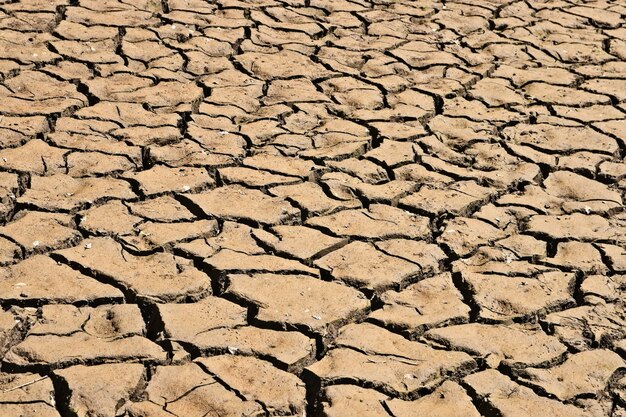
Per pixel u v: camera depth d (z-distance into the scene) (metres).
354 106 5.32
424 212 4.34
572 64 6.07
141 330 3.46
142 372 3.25
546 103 5.48
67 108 5.02
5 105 5.00
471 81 5.70
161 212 4.20
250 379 3.26
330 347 3.46
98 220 4.11
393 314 3.64
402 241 4.11
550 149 4.96
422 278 3.90
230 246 3.99
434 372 3.34
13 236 3.93
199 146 4.79
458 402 3.23
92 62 5.59
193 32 6.11
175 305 3.60
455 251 4.05
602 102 5.54
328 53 5.98
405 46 6.14
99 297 3.60
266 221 4.20
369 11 6.66
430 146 4.92
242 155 4.73
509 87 5.66
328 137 4.96
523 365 3.39
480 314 3.65
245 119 5.09
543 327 3.62
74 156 4.60
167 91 5.33
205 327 3.49
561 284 3.86
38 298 3.56
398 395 3.24
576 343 3.52
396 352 3.44
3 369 3.23
